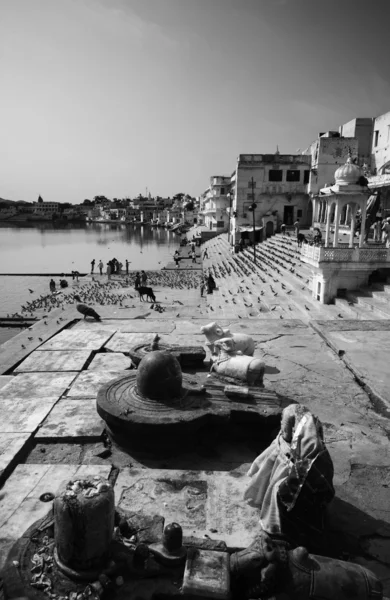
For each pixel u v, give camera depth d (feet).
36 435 17.98
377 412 20.06
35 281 115.14
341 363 25.64
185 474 15.66
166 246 238.89
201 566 10.31
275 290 69.31
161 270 134.31
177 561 10.83
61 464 16.42
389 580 11.43
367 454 16.78
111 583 10.47
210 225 245.65
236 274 102.22
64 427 18.56
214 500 14.24
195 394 18.20
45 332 32.83
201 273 125.80
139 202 604.90
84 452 17.29
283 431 12.98
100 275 122.93
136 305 72.02
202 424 16.58
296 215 150.20
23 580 10.53
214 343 23.36
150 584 10.70
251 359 21.02
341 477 15.44
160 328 32.99
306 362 25.75
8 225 524.93
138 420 16.01
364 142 136.36
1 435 17.90
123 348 28.48
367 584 9.75
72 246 237.45
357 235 90.02
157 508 13.91
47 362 25.82
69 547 10.62
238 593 10.26
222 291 84.43
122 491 14.75
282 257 92.79
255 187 148.97
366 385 22.47
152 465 16.43
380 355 26.35
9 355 27.68
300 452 12.12
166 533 10.88
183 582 9.99
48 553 11.22
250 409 17.22
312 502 12.00
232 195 173.17
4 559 11.71
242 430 17.61
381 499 14.39
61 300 81.56
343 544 12.57
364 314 43.34
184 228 359.25
